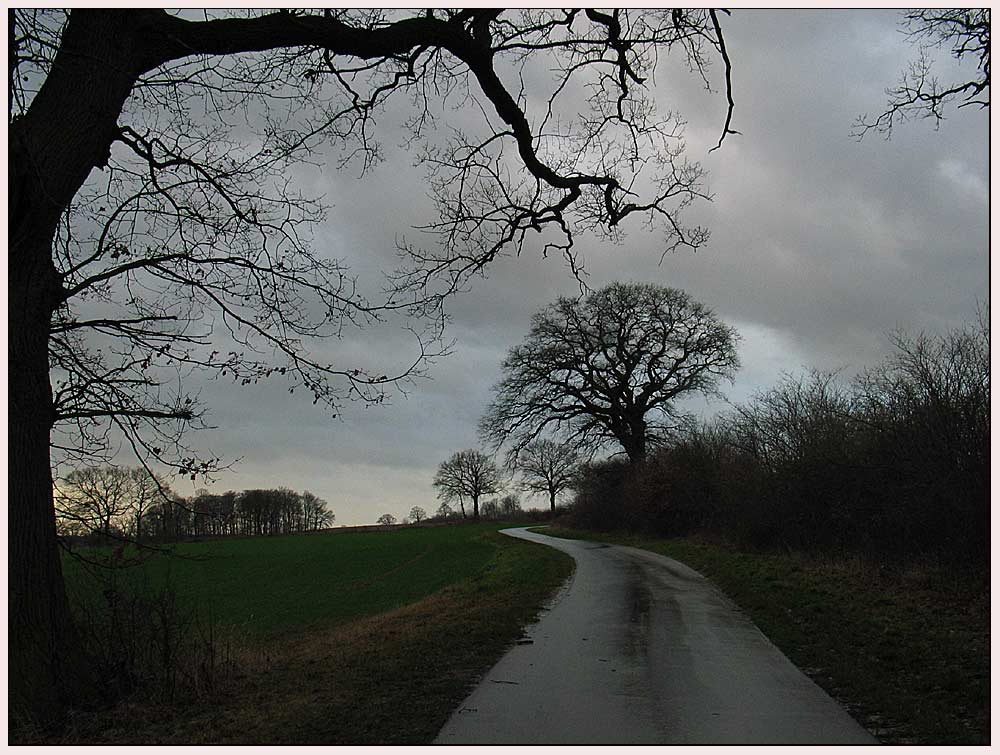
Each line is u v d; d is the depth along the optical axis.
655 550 34.72
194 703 8.07
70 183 7.54
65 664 7.63
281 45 8.29
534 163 10.45
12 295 7.39
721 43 9.26
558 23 9.71
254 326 9.20
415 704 7.52
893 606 13.39
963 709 7.02
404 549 49.00
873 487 18.23
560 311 42.75
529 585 20.14
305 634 17.97
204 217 9.16
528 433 43.06
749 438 29.91
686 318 42.88
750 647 10.94
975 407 13.93
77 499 8.99
